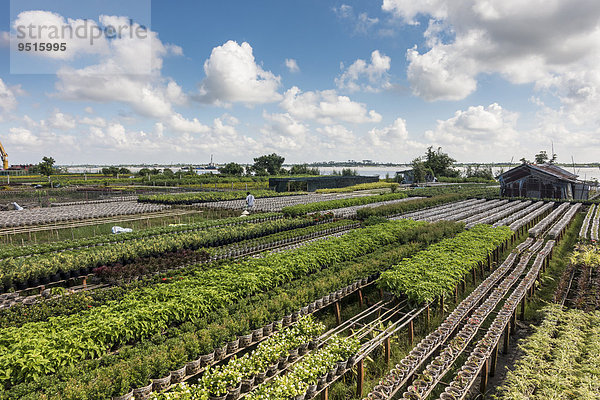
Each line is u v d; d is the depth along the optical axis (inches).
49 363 275.7
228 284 451.5
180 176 3464.6
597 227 1015.6
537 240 826.8
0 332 309.4
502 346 443.5
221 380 278.1
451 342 359.9
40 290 560.4
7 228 1080.2
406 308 482.9
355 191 2679.6
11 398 236.5
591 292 532.1
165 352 293.1
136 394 259.1
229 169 3853.3
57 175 3609.7
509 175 2010.3
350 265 582.6
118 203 1700.3
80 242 759.1
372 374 376.2
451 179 3951.8
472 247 650.2
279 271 514.6
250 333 358.0
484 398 343.0
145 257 703.7
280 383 272.7
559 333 412.5
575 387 300.4
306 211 1347.2
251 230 930.1
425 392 292.5
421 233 845.8
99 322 324.5
